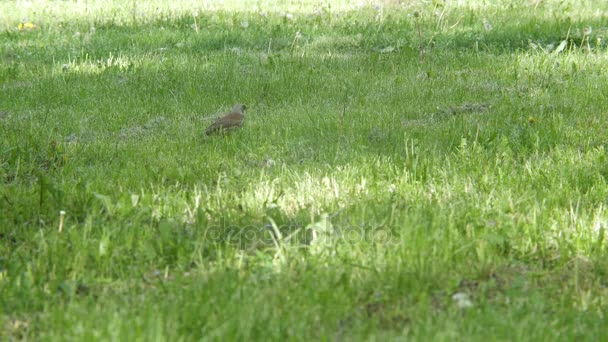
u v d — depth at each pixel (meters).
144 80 14.58
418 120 12.02
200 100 13.28
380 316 6.47
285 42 17.89
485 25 17.59
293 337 5.96
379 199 8.76
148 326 5.98
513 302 6.59
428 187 9.17
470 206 8.42
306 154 10.48
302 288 6.75
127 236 7.68
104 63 15.89
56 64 16.16
